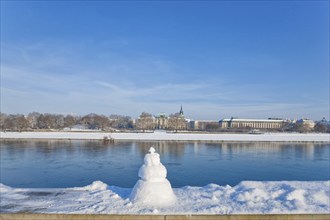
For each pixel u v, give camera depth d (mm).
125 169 42938
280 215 14188
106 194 18016
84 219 14047
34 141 98938
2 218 14180
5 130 144250
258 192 17906
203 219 14109
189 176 38656
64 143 92000
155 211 14562
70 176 37625
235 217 14094
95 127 186625
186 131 172625
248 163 51906
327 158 61250
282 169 46000
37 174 38812
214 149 79375
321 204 16219
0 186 20031
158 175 16609
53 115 192125
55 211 14766
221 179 37156
